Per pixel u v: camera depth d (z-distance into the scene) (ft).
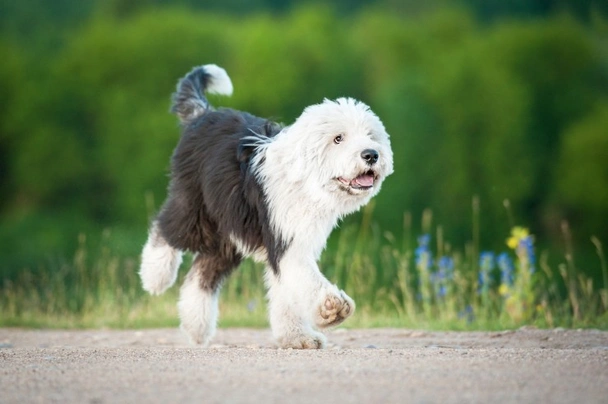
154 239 33.32
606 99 147.84
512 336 35.22
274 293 30.89
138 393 20.30
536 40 147.13
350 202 29.01
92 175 155.22
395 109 140.26
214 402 19.39
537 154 140.26
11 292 51.78
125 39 160.25
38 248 124.47
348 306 28.17
